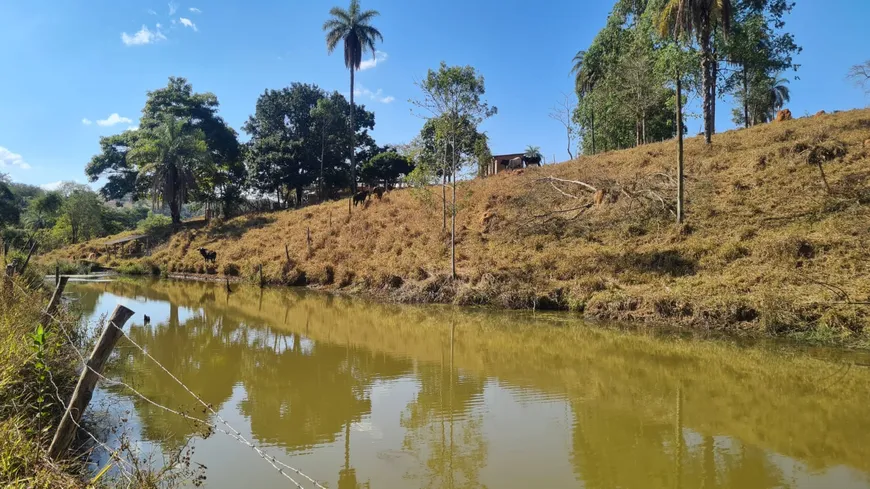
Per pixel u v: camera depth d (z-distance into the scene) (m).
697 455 5.45
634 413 6.76
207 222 40.38
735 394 7.51
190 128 43.31
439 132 18.89
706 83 21.80
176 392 7.80
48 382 5.37
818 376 8.30
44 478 3.52
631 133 35.09
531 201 23.14
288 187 47.22
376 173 45.03
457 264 19.17
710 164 20.09
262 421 6.57
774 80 38.97
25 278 10.98
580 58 42.03
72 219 47.16
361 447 5.69
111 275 30.81
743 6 24.58
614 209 19.66
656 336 11.47
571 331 12.27
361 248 24.75
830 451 5.51
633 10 32.25
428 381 8.41
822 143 17.83
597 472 5.04
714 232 15.88
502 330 12.63
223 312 16.19
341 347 11.06
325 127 46.41
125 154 44.91
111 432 6.07
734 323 11.67
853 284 11.32
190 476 4.91
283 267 24.97
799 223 14.62
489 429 6.22
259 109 49.59
